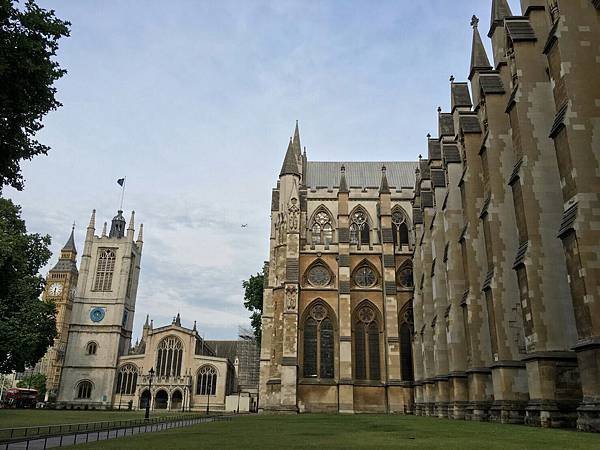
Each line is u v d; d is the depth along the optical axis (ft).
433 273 169.89
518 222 97.86
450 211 152.56
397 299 224.33
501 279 112.68
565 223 78.48
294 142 272.10
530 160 97.81
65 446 60.95
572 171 78.54
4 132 79.36
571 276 76.48
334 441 62.28
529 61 102.99
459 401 137.80
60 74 82.89
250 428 95.45
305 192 255.29
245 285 287.69
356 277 229.45
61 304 556.10
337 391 206.80
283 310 216.54
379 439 65.05
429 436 69.26
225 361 333.62
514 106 102.22
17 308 207.10
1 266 136.77
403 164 286.25
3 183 85.20
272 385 210.18
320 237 252.42
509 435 66.49
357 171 282.36
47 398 470.80
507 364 107.04
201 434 79.66
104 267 361.92
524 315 92.89
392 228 247.70
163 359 335.47
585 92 81.61
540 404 85.61
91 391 331.57
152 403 324.60
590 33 84.53
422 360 198.08
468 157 138.72
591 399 70.13
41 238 211.41
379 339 218.79
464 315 133.69
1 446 73.61
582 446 48.83
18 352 206.39
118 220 390.63
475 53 147.74
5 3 74.28
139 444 60.64
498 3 131.85
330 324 219.20
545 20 105.40
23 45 75.56
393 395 204.33
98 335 344.69
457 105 163.63
